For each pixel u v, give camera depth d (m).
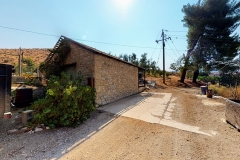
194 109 6.31
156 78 21.48
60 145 3.21
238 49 14.31
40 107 4.32
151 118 5.12
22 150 2.96
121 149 3.05
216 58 14.59
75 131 4.02
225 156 2.75
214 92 10.28
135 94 11.43
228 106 4.54
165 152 2.92
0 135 3.69
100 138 3.59
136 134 3.83
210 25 14.88
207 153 2.86
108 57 7.86
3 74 3.61
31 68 17.66
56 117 4.29
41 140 3.44
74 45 8.23
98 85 6.97
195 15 15.52
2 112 3.57
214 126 4.30
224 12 14.88
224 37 14.62
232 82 10.79
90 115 5.48
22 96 6.82
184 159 2.67
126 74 10.40
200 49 15.61
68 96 4.27
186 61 17.20
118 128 4.25
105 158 2.71
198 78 24.94
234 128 4.12
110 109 6.41
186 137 3.60
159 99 8.89
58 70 8.98
